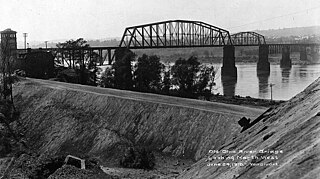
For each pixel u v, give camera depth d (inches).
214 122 1793.8
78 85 3245.6
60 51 4188.0
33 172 1279.5
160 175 1454.2
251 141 687.1
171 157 1748.3
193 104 2137.1
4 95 3031.5
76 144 2058.3
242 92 4350.4
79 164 1327.5
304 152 409.7
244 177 478.0
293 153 441.4
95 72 4030.5
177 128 1909.4
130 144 1892.2
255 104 3011.8
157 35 5103.3
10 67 3201.3
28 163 1385.3
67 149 2039.9
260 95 4042.8
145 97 2463.1
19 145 1936.5
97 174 1200.8
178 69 3297.2
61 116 2417.6
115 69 3472.0
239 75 6796.3
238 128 1657.2
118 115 2256.4
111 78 3572.8
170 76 3585.1
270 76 6348.4
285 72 7091.5
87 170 1212.5
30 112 2694.4
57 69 4180.6
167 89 3363.7
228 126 1717.5
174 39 5502.0
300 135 487.5
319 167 357.4
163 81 3395.7
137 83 3442.4
